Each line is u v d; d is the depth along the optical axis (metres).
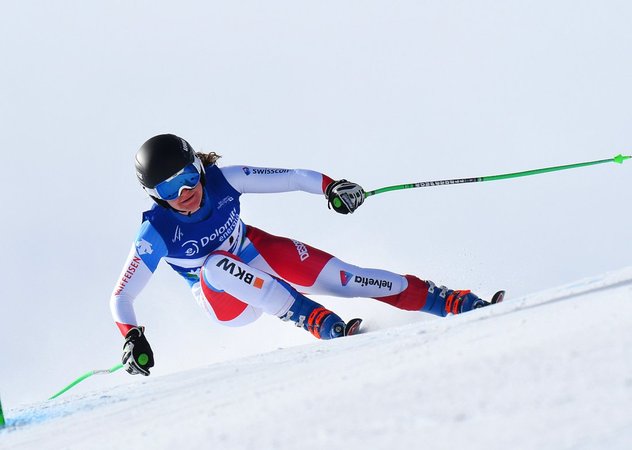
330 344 11.97
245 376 9.23
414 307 17.81
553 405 3.92
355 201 16.95
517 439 3.57
